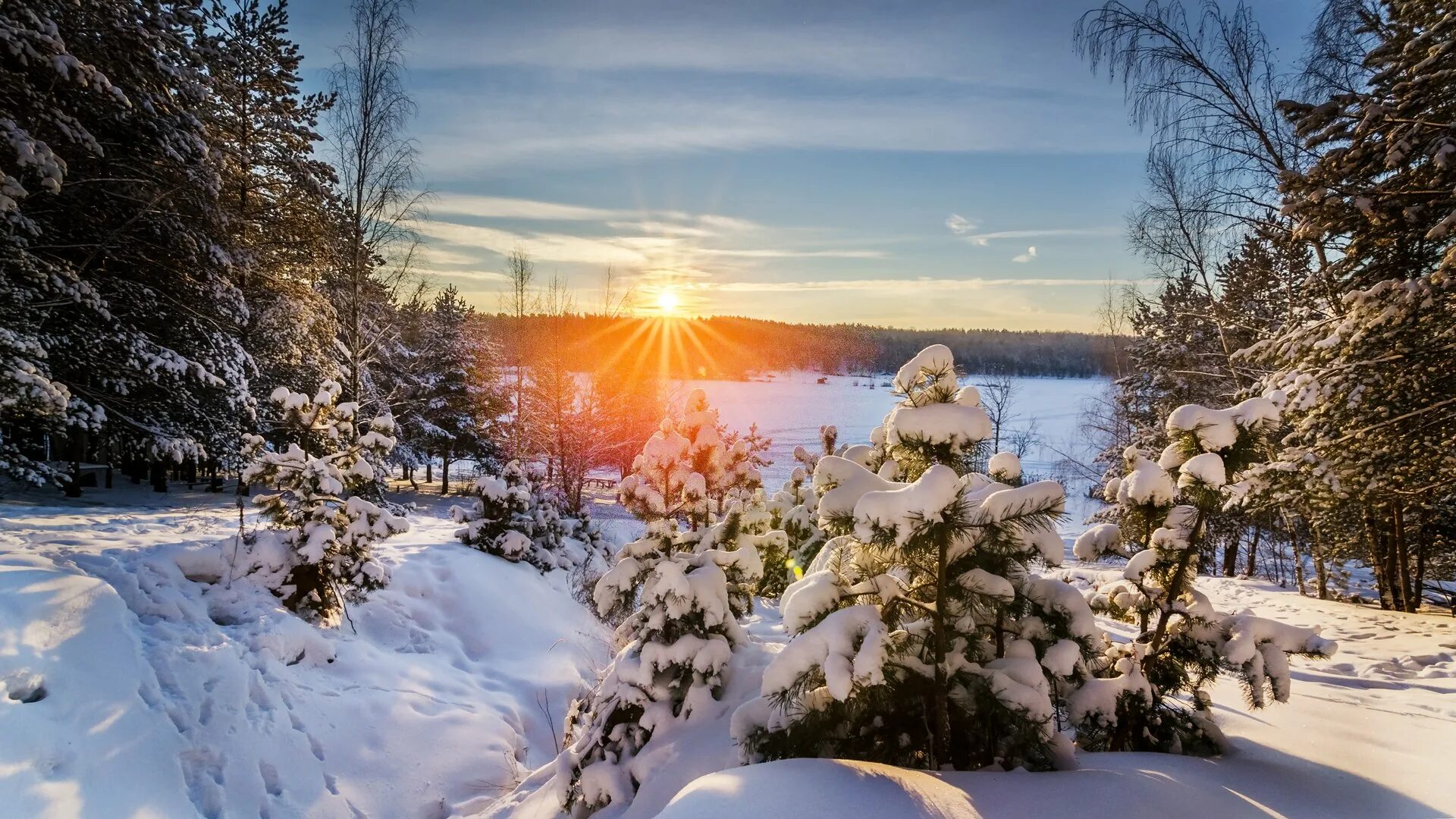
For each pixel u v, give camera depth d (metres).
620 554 5.80
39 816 4.06
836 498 3.36
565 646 10.07
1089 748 3.78
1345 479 9.26
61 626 5.43
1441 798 2.93
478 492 12.55
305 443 12.66
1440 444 8.76
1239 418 3.77
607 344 29.78
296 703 6.28
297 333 17.16
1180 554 3.81
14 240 9.49
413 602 9.36
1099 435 32.34
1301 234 9.38
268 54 16.81
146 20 11.22
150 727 5.15
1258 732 4.09
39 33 8.40
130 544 7.63
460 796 6.30
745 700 4.72
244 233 16.23
